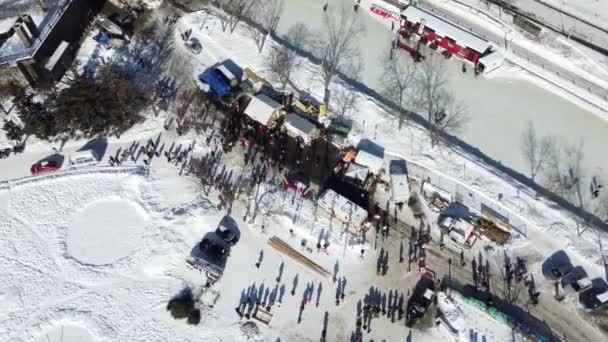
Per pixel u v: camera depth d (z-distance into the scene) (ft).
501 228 183.32
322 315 167.73
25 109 193.57
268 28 234.79
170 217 181.88
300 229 181.78
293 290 171.32
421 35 233.76
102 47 220.02
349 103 211.20
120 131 199.52
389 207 189.47
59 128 196.03
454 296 170.91
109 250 176.96
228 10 237.04
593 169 203.72
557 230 185.26
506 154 205.98
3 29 212.23
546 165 203.92
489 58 222.89
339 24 238.48
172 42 224.94
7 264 173.47
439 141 204.85
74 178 190.08
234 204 186.29
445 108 215.92
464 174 196.75
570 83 220.23
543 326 167.73
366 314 168.35
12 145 195.83
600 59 229.45
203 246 175.52
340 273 175.63
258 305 168.14
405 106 214.90
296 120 200.75
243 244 178.81
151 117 203.72
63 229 180.96
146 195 186.91
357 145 201.98
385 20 240.12
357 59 228.02
